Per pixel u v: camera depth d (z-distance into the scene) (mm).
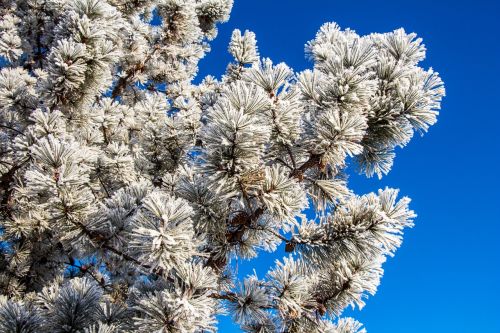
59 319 3402
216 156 2666
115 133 7082
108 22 4898
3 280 5695
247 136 2504
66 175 2957
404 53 3562
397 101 3238
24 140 4121
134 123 7531
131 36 8445
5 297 4605
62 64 4469
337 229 3070
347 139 2906
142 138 5711
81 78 4664
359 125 2863
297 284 3150
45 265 6160
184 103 5738
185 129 5504
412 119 3316
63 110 5191
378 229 2979
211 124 2598
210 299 2750
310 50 4074
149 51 9180
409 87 3246
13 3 9133
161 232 2445
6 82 5375
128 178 5605
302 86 3184
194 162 2766
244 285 3199
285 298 3154
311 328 3480
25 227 5078
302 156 3332
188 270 2736
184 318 2658
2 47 7781
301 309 3213
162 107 7531
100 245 3283
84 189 3189
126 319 3342
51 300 3732
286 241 3209
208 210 3078
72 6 4781
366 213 3039
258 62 3014
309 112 3244
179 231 2506
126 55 8469
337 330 3494
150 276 3814
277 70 2936
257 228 3240
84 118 5625
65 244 3318
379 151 3670
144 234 2496
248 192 2789
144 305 2756
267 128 2598
